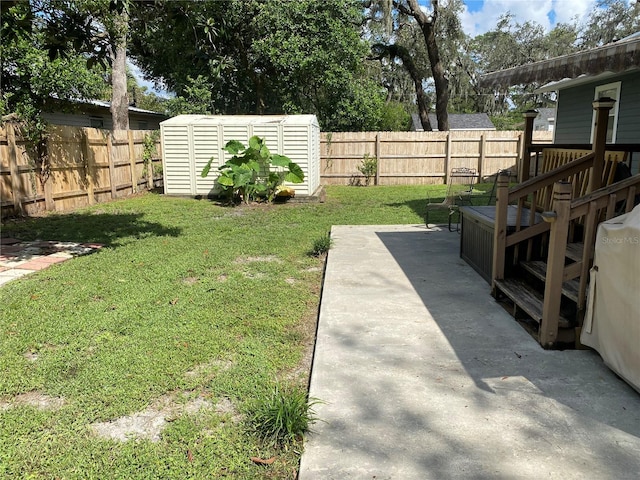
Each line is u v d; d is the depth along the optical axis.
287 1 15.27
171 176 11.41
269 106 18.25
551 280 2.99
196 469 1.98
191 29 5.24
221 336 3.36
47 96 9.55
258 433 2.19
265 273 5.05
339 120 18.41
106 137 10.68
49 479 1.93
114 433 2.24
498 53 36.31
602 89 9.45
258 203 10.56
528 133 5.72
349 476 1.89
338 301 4.04
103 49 4.96
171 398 2.55
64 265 5.27
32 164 8.51
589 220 2.91
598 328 2.78
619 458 1.98
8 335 3.36
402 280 4.66
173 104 15.72
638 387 2.42
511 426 2.22
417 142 14.80
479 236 4.82
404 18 22.20
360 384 2.63
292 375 2.83
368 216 8.95
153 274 4.91
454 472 1.91
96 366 2.88
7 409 2.45
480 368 2.81
